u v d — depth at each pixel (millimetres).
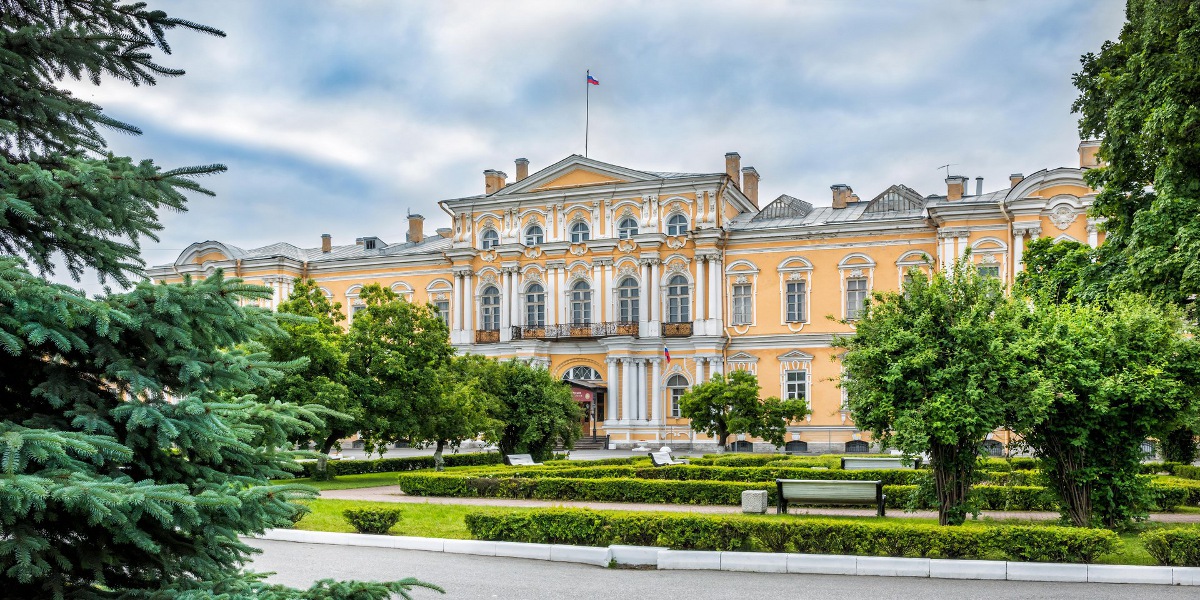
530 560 12172
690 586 10547
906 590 10312
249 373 5953
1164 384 12766
